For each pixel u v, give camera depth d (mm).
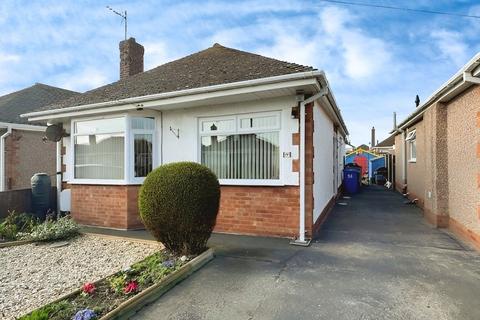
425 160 8688
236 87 6047
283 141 6547
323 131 8586
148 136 7953
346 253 5387
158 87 7617
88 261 5203
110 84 9812
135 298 3443
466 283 4066
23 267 4938
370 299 3635
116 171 8023
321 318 3225
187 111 7555
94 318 3070
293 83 5598
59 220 7164
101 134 8180
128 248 5945
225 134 7160
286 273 4465
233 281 4191
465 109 6234
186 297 3736
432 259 5039
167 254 5109
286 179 6500
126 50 11906
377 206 11078
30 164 12172
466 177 6199
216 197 5176
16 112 12836
